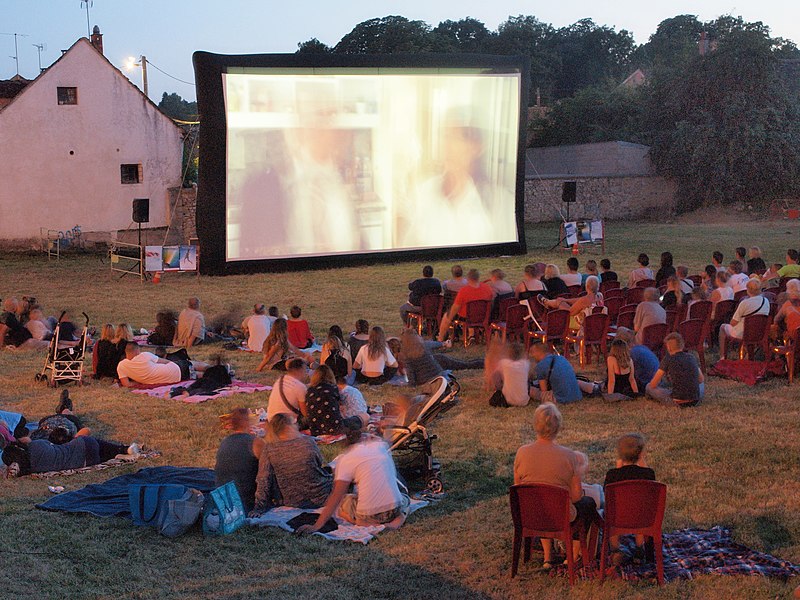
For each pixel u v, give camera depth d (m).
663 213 40.84
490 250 24.70
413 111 23.00
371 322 15.73
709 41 46.38
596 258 24.67
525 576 5.65
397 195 23.19
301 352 12.41
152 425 9.48
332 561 5.92
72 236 29.77
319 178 22.22
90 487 7.32
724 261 23.55
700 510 6.69
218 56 20.84
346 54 22.03
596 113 46.47
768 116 39.59
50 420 8.65
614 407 9.69
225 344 14.01
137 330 15.37
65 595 5.36
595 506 5.75
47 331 14.24
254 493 6.96
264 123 21.48
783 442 8.30
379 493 6.51
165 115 31.89
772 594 5.28
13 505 7.00
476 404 10.07
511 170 24.66
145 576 5.67
